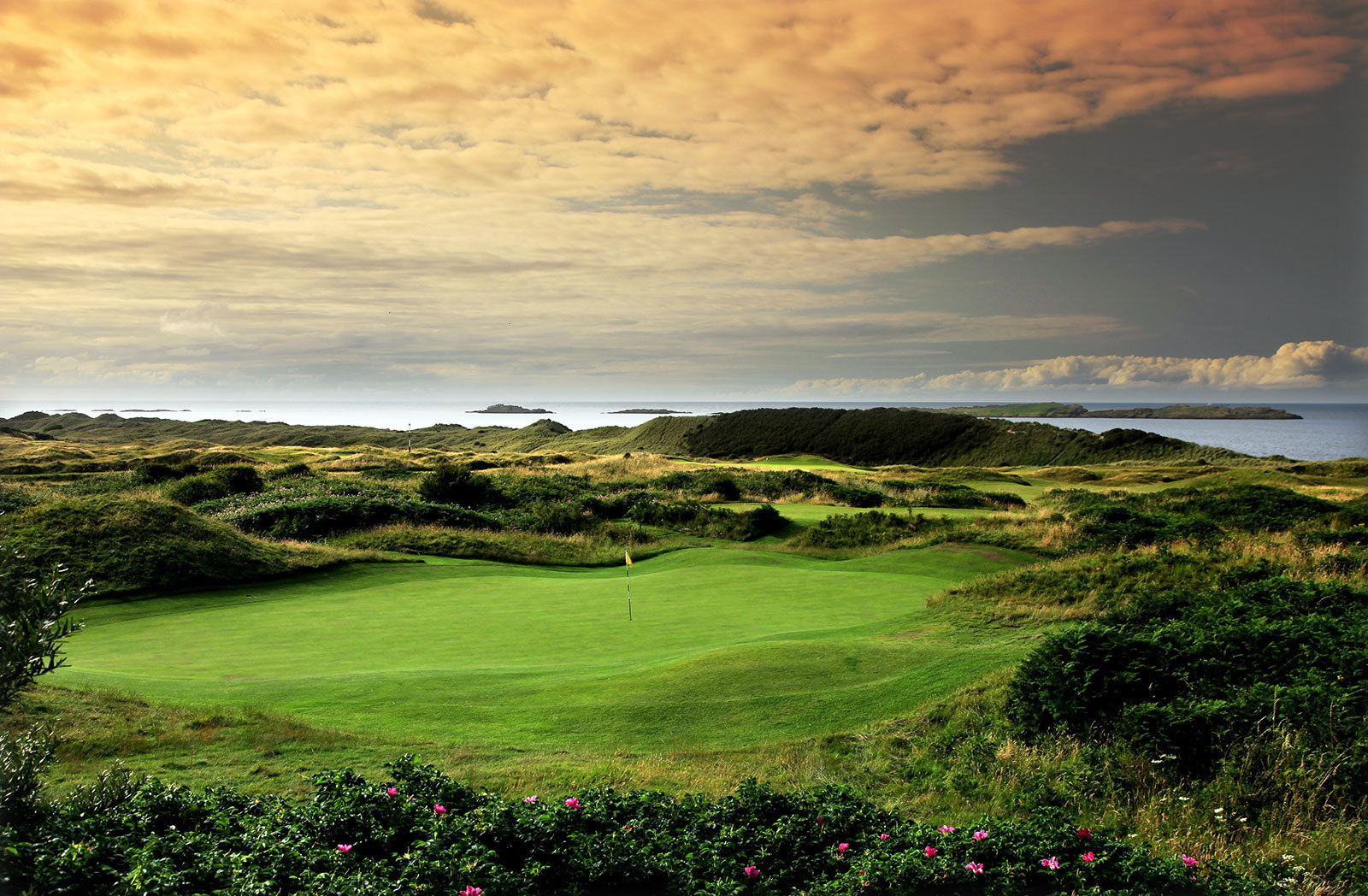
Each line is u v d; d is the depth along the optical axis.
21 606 7.18
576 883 6.36
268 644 16.33
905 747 9.99
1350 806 7.88
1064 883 6.45
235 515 32.03
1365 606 12.61
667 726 10.67
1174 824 7.88
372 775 8.70
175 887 5.66
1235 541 21.72
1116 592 15.91
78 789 7.36
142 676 13.09
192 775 8.48
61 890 5.60
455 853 6.45
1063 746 9.60
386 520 32.66
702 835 7.22
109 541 23.39
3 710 7.58
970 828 7.34
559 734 10.44
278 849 6.32
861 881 6.30
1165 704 9.69
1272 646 10.51
